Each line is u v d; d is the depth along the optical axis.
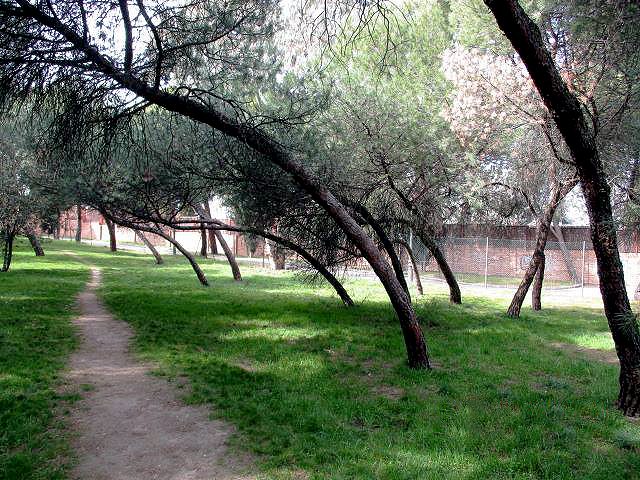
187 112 6.98
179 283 20.16
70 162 8.63
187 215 14.91
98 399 6.15
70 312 12.47
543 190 14.67
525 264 25.77
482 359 8.59
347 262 14.13
